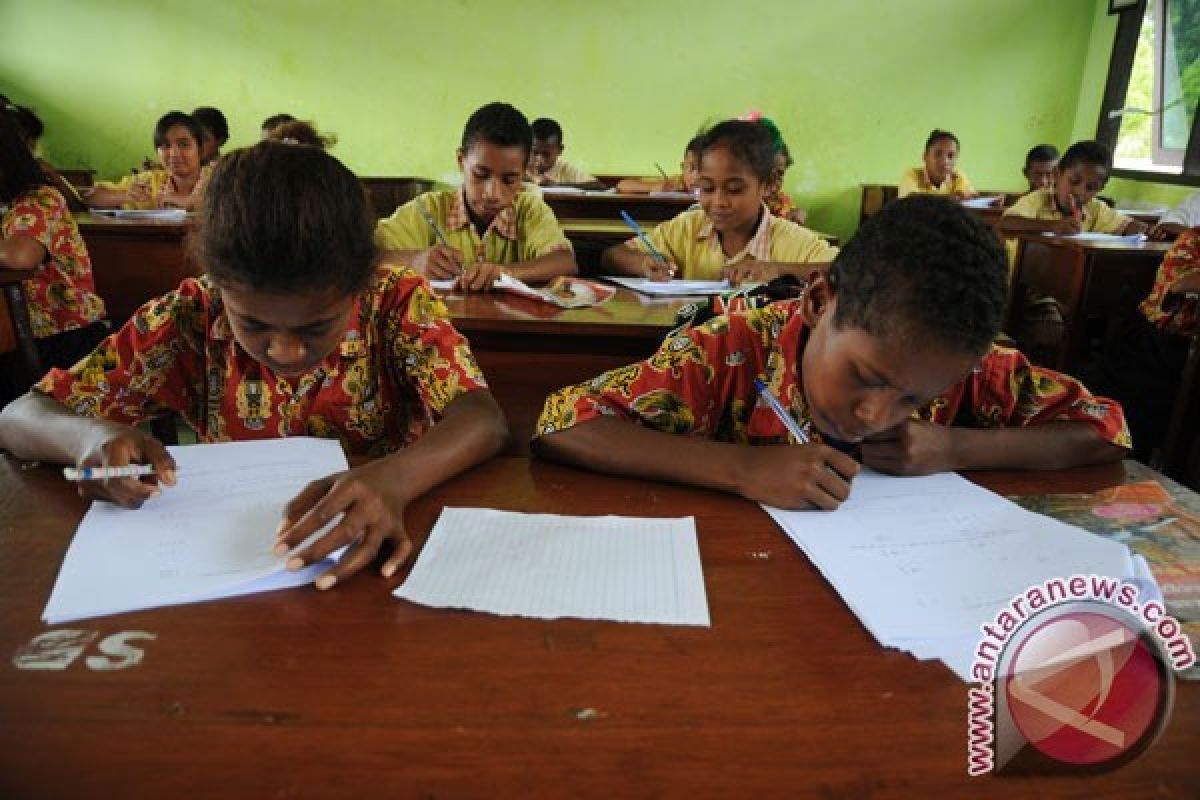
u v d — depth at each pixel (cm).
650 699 52
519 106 593
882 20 583
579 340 169
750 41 585
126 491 74
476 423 89
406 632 58
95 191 418
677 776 46
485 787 44
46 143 588
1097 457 95
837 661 56
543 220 242
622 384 94
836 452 81
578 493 83
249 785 44
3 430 87
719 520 77
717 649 57
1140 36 532
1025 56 589
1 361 208
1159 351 258
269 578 64
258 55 578
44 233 234
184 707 50
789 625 60
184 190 418
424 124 593
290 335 77
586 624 60
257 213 69
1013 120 600
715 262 240
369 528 68
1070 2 579
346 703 51
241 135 591
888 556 70
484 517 76
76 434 80
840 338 76
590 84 591
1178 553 73
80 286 248
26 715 49
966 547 72
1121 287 301
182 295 98
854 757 47
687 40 584
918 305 68
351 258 74
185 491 78
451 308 168
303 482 81
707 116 597
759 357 95
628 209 437
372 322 102
